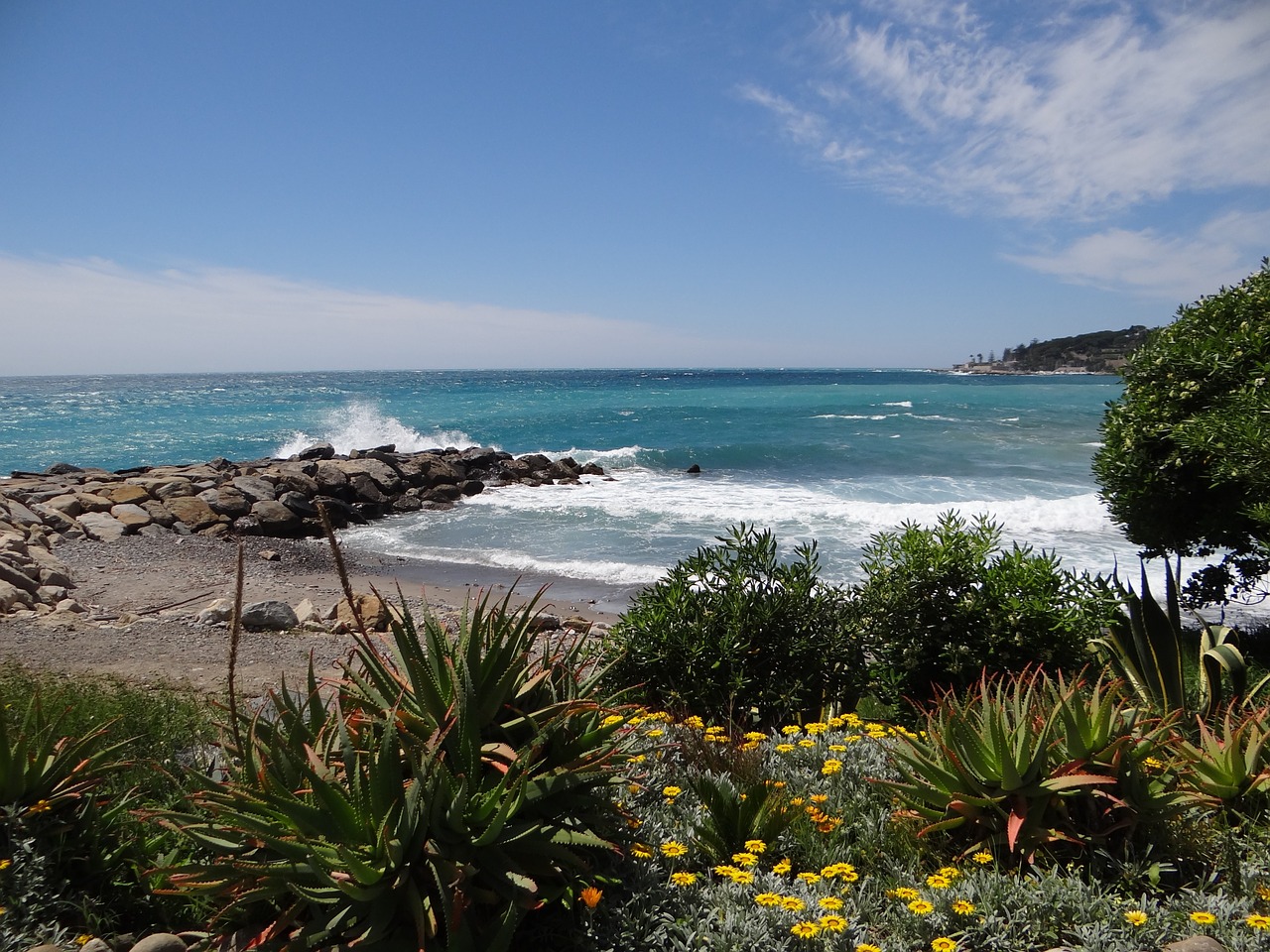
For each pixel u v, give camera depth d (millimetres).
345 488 23031
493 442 39469
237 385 123812
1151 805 3469
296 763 2791
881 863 3490
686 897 3035
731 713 5402
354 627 9992
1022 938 2910
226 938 2834
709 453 32531
